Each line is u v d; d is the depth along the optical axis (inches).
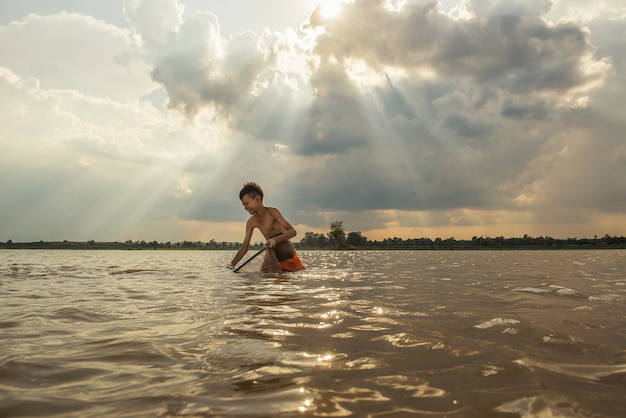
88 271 311.7
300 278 238.4
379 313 117.2
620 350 75.6
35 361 70.4
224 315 114.3
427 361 69.1
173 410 49.4
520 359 69.1
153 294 163.9
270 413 48.2
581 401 51.1
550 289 183.3
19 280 231.8
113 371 65.0
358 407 49.8
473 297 154.7
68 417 48.1
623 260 617.0
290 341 83.3
